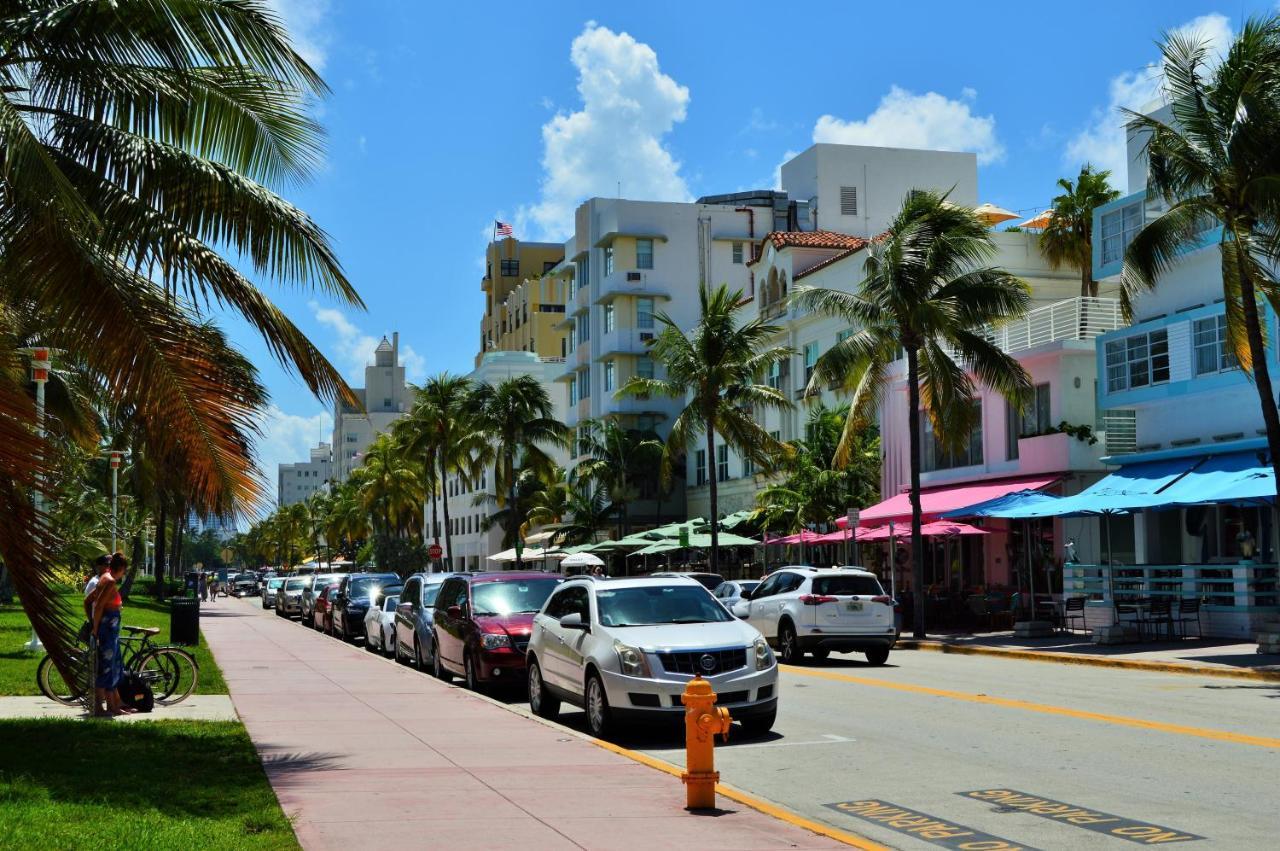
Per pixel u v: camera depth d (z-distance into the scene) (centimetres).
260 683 2033
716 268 6888
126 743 1244
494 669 1886
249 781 1041
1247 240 2242
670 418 6750
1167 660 2297
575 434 7569
